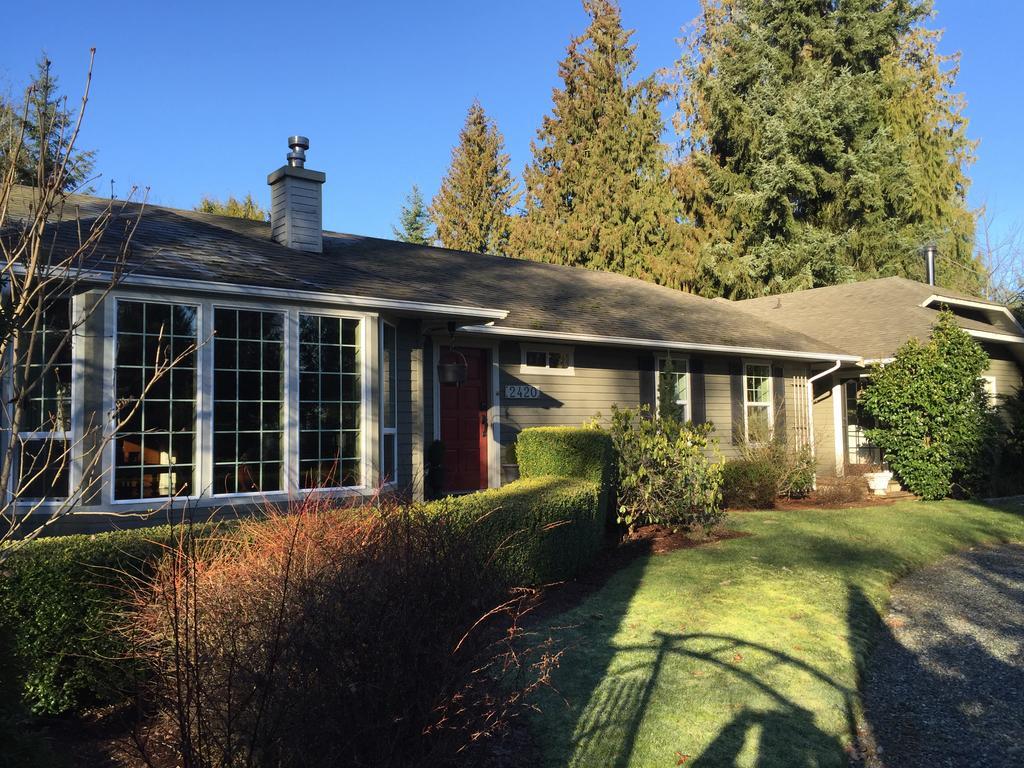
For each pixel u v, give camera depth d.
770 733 4.04
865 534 9.68
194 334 6.41
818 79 29.20
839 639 5.59
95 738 3.81
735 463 12.53
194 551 3.78
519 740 3.88
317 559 3.22
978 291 30.88
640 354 13.40
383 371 8.10
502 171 39.53
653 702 4.39
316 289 7.13
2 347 3.38
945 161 31.53
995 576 7.86
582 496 7.47
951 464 13.20
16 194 8.48
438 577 3.09
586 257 32.19
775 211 29.61
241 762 2.53
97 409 5.90
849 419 16.86
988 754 3.99
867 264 29.22
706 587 6.91
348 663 2.68
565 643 5.32
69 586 3.96
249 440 6.65
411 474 9.03
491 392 11.31
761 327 16.47
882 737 4.19
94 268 5.75
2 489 3.38
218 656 2.79
